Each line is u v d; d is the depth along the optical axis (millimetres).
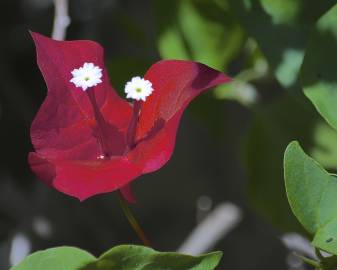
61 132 446
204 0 493
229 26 495
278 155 498
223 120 538
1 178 630
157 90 448
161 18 497
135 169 436
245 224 629
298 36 465
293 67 463
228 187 608
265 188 501
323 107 441
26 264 427
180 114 437
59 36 501
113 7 607
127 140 445
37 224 593
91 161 444
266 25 467
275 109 500
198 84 441
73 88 449
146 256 422
